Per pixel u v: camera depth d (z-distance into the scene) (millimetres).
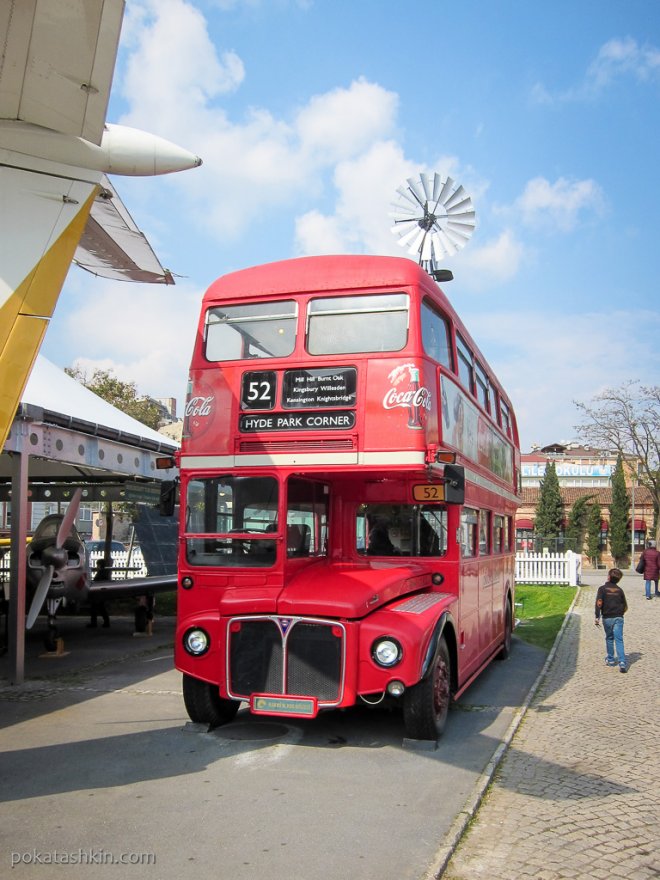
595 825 5133
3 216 5555
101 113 5305
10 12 4633
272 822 5121
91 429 11562
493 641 11414
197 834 4922
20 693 9508
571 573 29875
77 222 5789
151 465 14141
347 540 8609
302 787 5844
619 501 61344
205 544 7723
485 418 11125
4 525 25016
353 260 7891
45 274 5664
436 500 8203
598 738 7438
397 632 6695
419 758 6660
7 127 5426
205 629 7219
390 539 8594
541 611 21391
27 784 5910
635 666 11859
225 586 7551
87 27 4738
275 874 4355
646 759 6715
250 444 7660
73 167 5754
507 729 7734
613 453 55281
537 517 62719
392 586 7398
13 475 10156
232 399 7812
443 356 8430
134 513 25750
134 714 8328
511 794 5770
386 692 6859
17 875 4332
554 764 6555
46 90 5156
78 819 5176
